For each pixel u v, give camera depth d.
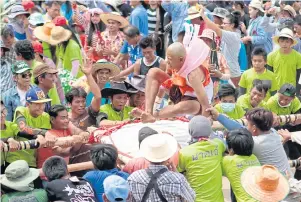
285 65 12.88
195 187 7.93
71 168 8.31
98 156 7.73
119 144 8.55
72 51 12.49
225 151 8.58
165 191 7.28
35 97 9.29
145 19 16.33
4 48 11.45
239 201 7.89
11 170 7.56
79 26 15.18
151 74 9.09
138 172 7.40
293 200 8.25
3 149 8.35
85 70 9.91
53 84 10.52
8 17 14.41
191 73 8.67
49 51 12.65
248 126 8.55
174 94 9.12
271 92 12.19
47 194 7.53
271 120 8.47
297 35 14.72
